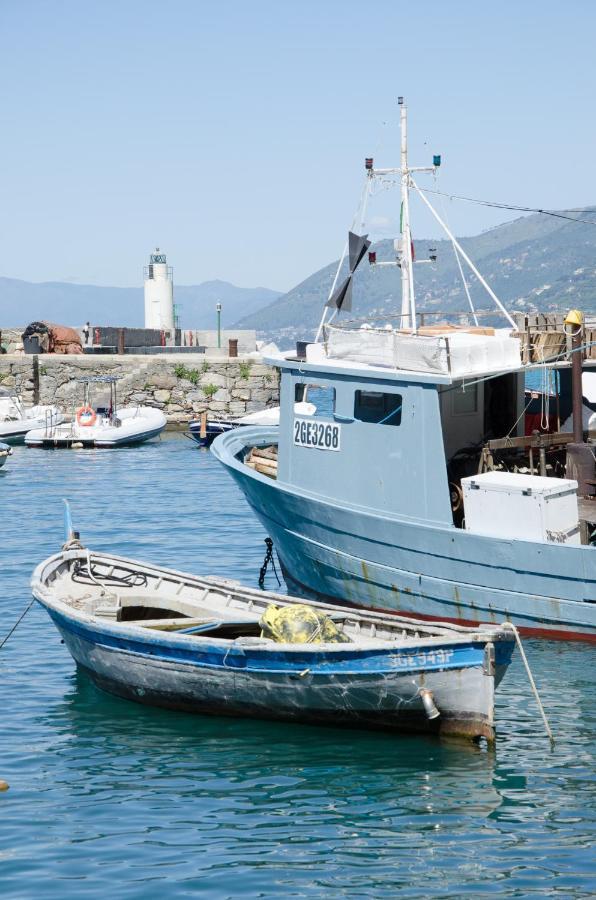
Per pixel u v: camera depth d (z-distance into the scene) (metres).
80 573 18.56
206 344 82.12
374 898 10.23
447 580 18.66
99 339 70.06
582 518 18.53
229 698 14.84
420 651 13.51
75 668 17.34
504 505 18.06
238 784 12.80
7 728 14.68
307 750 13.85
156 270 91.81
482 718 13.48
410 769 13.17
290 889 10.38
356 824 11.73
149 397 59.66
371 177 22.67
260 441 26.00
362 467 19.70
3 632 19.20
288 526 20.97
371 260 23.06
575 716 14.80
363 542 19.56
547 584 17.69
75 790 12.66
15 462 46.41
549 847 11.17
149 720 15.05
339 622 15.79
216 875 10.66
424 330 21.53
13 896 10.23
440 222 22.41
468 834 11.47
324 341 20.58
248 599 17.25
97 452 50.16
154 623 15.86
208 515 32.59
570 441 20.31
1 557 26.23
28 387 59.44
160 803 12.30
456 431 20.88
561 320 21.73
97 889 10.37
